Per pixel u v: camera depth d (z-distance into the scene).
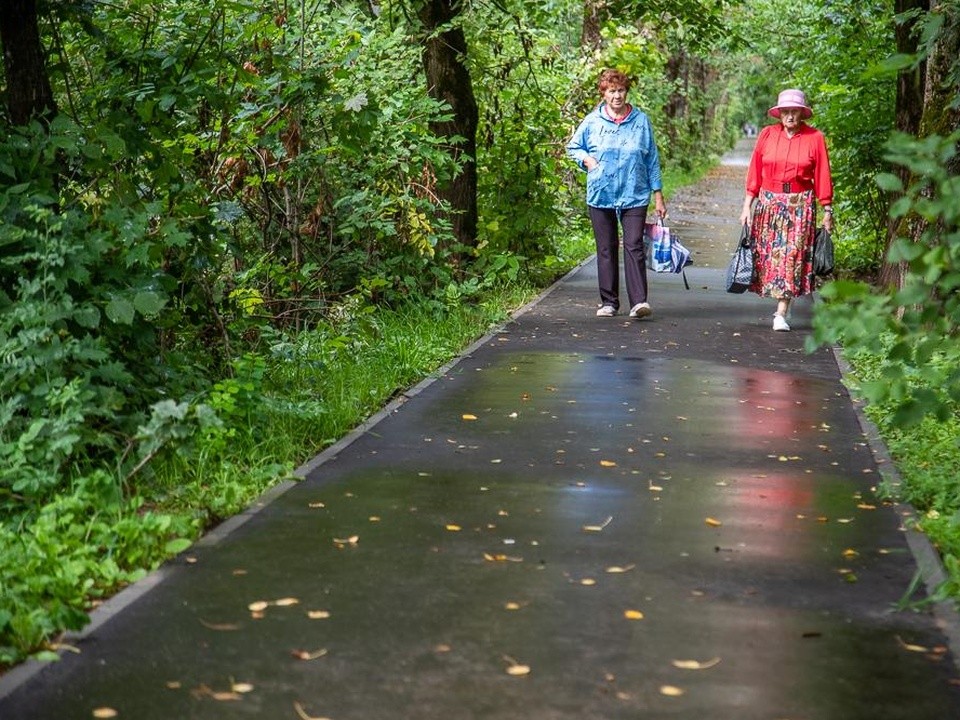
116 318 6.55
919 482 6.42
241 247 10.67
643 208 12.95
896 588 5.05
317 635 4.52
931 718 3.87
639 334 11.95
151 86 7.80
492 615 4.72
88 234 6.63
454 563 5.33
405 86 13.35
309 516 6.02
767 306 14.01
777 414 8.47
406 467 6.98
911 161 4.71
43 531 5.36
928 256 4.80
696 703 3.96
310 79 9.52
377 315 11.94
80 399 6.22
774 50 21.27
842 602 4.88
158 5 8.55
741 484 6.68
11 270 6.67
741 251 12.23
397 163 12.59
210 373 8.43
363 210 11.77
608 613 4.75
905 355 5.12
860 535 5.77
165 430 6.28
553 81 18.28
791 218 12.07
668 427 8.05
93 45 8.43
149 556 5.35
